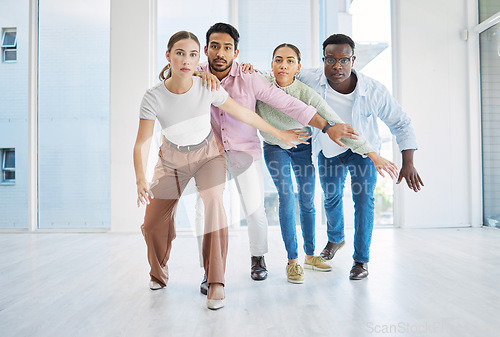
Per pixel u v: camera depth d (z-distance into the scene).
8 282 2.31
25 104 4.61
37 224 4.57
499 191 4.29
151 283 2.12
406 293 2.01
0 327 1.61
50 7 4.57
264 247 2.28
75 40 4.58
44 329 1.58
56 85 4.59
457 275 2.37
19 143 4.60
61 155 4.59
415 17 4.51
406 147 2.34
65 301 1.94
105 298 1.98
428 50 4.52
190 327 1.58
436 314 1.71
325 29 4.54
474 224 4.54
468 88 4.54
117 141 4.38
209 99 1.80
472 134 4.54
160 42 4.48
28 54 4.56
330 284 2.18
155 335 1.51
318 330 1.54
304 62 4.50
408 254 3.01
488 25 4.30
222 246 1.85
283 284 2.19
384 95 2.32
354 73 2.32
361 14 4.58
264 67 4.48
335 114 2.13
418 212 4.51
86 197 4.57
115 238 3.99
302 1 4.50
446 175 4.54
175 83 1.74
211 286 1.82
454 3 4.54
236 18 4.45
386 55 4.59
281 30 4.49
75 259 2.96
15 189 4.59
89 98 4.59
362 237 2.29
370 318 1.66
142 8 4.41
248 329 1.56
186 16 4.47
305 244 2.51
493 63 4.33
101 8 4.58
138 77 4.40
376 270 2.50
